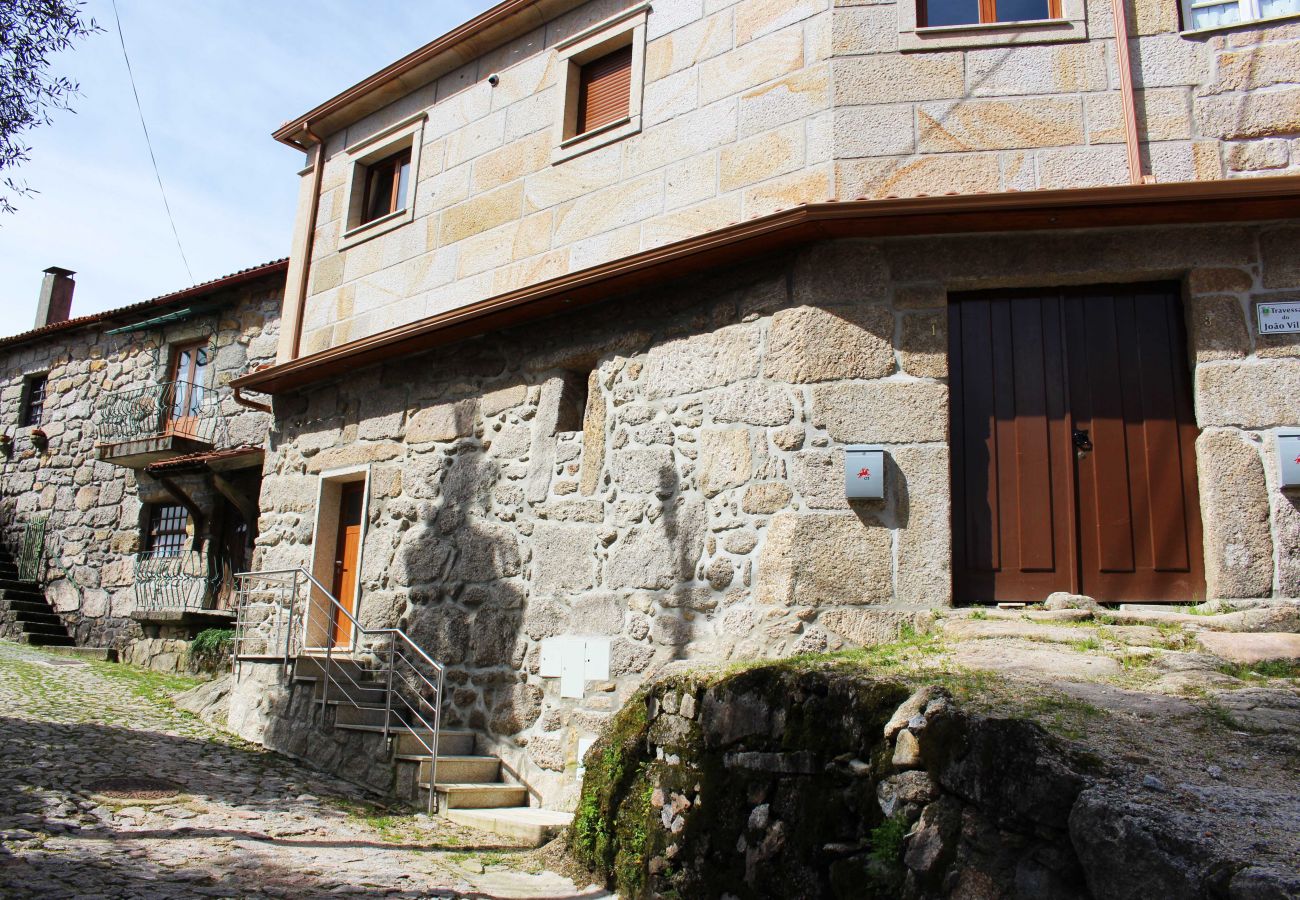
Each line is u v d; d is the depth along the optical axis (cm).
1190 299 585
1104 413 596
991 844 321
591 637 675
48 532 1548
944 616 550
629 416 693
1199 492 576
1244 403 565
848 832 386
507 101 872
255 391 1000
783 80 679
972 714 347
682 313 681
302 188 1062
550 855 549
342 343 957
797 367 612
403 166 989
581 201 785
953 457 605
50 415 1614
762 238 618
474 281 852
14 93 656
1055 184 612
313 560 905
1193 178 601
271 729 806
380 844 561
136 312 1471
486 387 804
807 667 443
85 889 425
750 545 607
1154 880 262
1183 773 308
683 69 741
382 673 806
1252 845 257
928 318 604
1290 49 605
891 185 629
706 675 491
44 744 705
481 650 743
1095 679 406
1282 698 377
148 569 1377
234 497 1221
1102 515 585
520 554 739
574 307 748
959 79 638
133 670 1186
